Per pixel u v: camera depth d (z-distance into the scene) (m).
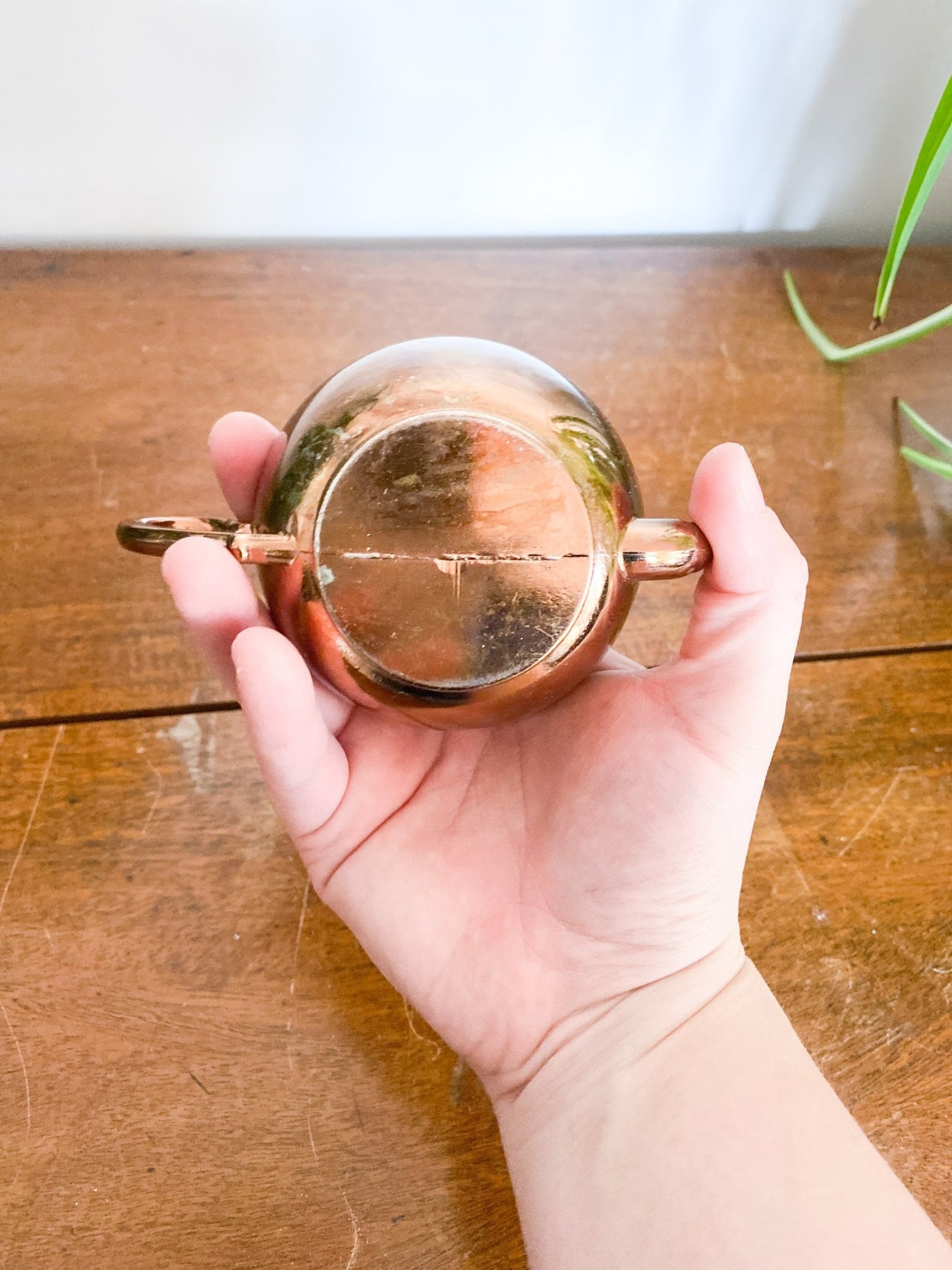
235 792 0.28
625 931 0.23
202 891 0.26
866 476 0.35
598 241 0.41
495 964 0.24
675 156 0.38
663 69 0.35
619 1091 0.22
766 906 0.27
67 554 0.31
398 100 0.35
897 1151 0.24
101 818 0.27
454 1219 0.23
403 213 0.39
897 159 0.40
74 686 0.29
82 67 0.32
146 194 0.37
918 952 0.27
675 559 0.20
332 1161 0.24
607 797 0.23
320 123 0.35
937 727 0.30
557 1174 0.22
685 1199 0.20
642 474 0.34
